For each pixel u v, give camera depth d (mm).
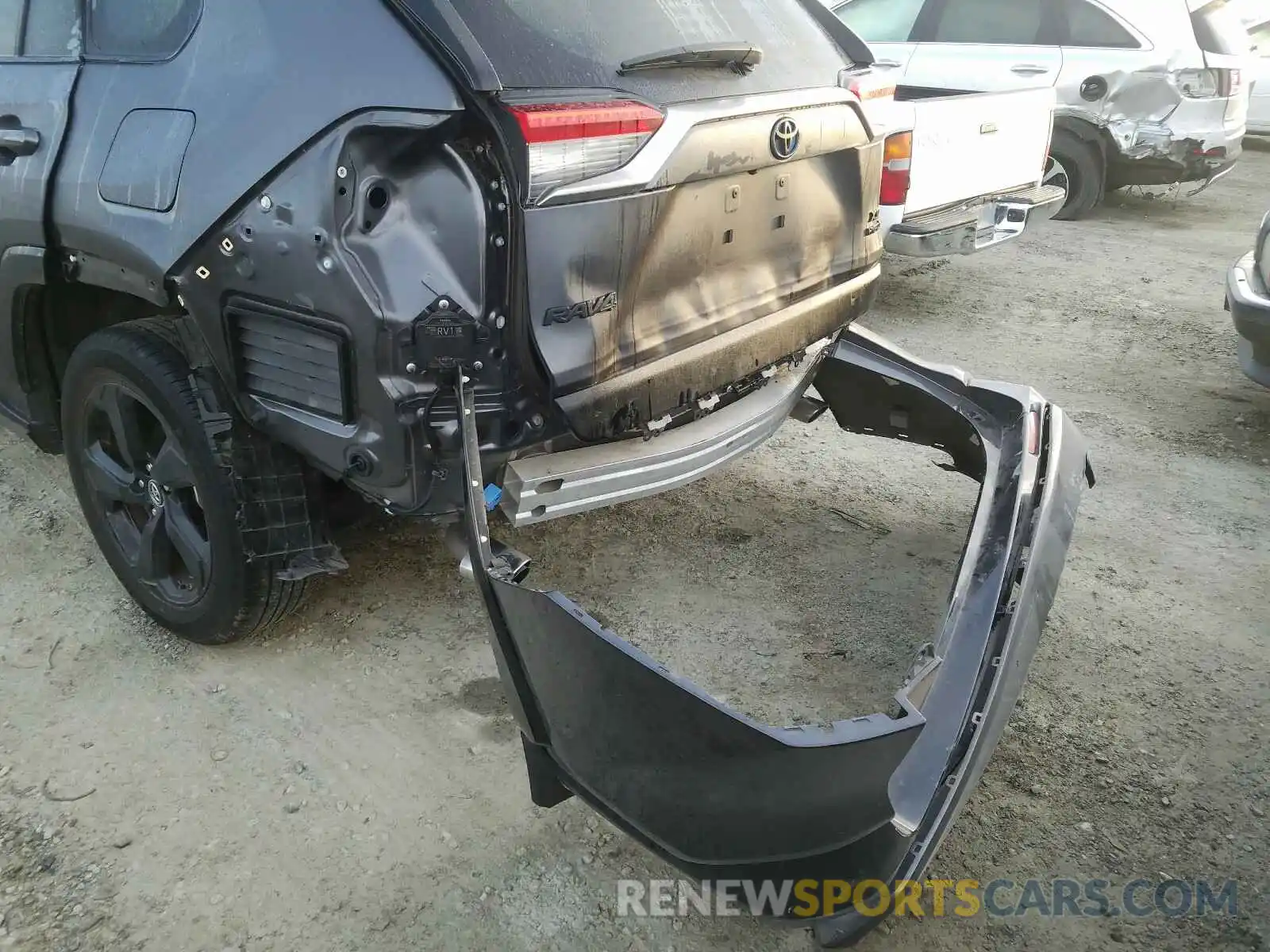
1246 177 10742
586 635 1794
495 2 2096
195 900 2164
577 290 2170
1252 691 2895
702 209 2408
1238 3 11305
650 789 1881
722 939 2143
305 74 2123
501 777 2535
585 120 2084
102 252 2523
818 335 2918
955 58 8359
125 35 2555
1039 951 2137
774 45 2670
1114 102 8023
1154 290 6719
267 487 2539
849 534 3654
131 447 2789
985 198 5691
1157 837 2416
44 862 2240
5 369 3193
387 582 3279
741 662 2963
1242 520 3809
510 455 2240
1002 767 2613
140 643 2951
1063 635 3129
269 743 2609
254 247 2188
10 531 3463
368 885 2223
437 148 2039
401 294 2062
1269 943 2152
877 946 2141
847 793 1805
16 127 2746
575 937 2125
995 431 3057
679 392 2457
